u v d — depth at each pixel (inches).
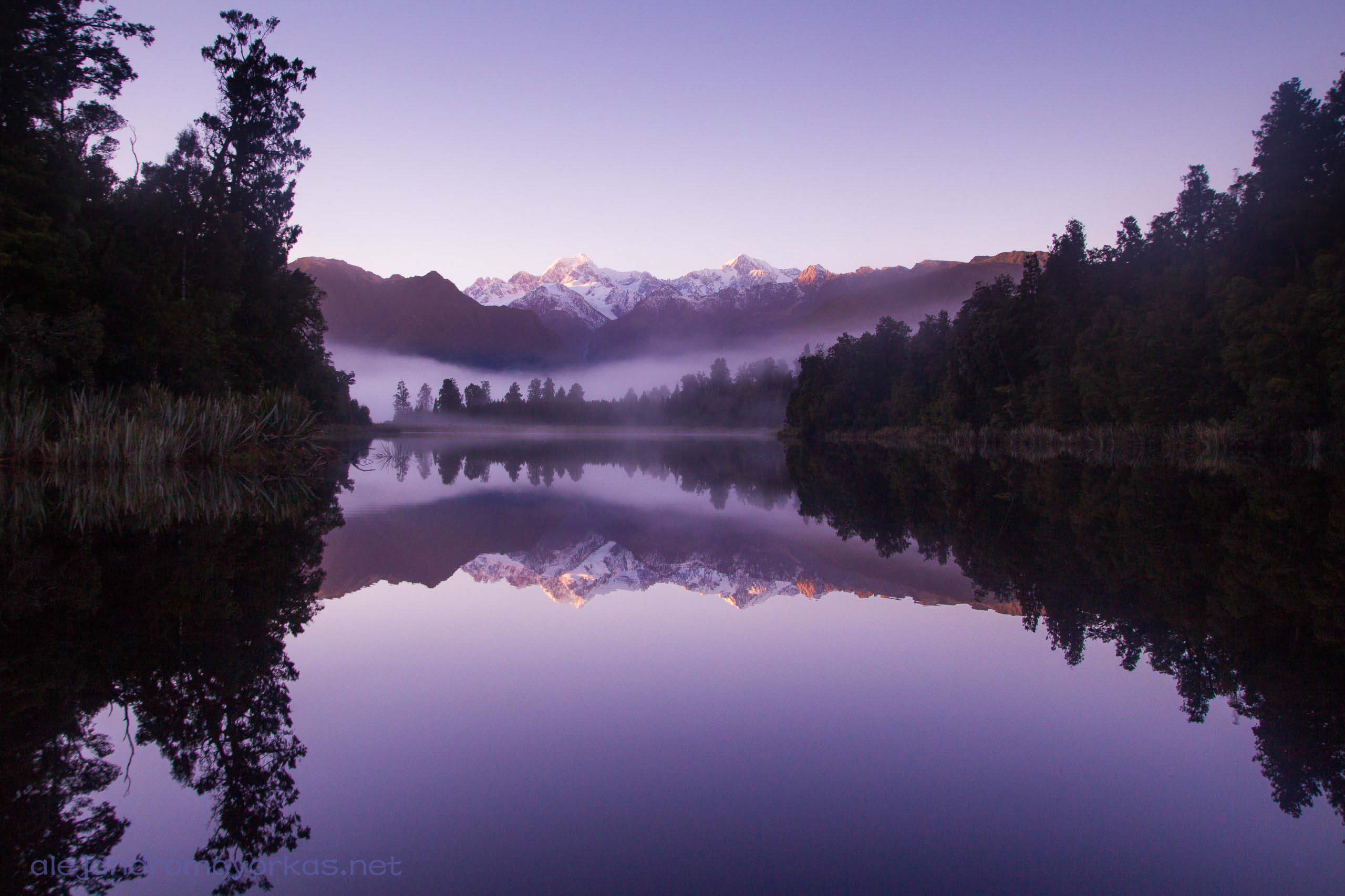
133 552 393.4
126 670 220.7
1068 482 935.7
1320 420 1250.0
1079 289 2089.1
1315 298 1190.9
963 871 119.0
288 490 764.0
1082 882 116.5
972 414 2285.9
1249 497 700.7
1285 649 242.4
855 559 428.1
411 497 793.6
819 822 135.3
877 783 150.6
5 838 131.4
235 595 317.1
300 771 154.7
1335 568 367.9
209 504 595.8
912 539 507.5
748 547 479.5
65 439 733.3
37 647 239.8
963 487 931.3
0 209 803.4
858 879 116.3
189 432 837.8
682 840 128.3
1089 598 323.9
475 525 571.5
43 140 884.6
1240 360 1321.4
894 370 3070.9
